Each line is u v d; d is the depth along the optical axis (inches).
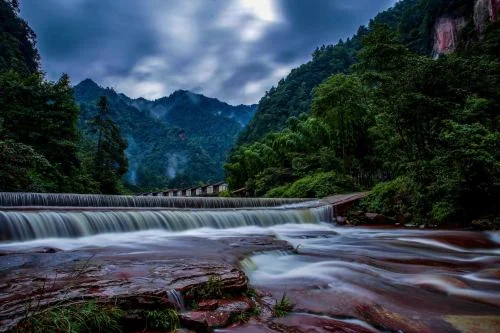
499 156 512.7
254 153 1541.6
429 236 434.6
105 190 1621.6
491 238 418.0
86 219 351.6
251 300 166.1
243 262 232.5
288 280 215.8
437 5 2706.7
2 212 296.0
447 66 695.7
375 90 995.9
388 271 248.5
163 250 262.4
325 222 653.3
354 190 986.1
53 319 111.3
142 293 140.2
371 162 1117.1
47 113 896.3
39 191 658.8
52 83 966.4
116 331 124.0
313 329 140.8
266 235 399.5
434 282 219.1
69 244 301.0
